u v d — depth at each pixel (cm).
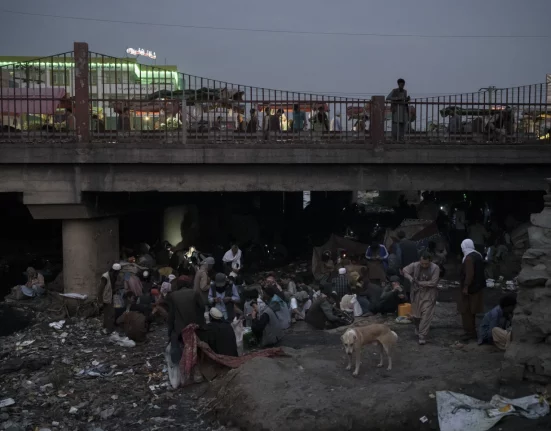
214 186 1466
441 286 1584
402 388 760
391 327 1137
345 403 718
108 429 769
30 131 1510
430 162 1491
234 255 1551
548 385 725
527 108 1582
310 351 980
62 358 1067
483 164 1528
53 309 1411
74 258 1454
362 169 1507
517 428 645
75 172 1425
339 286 1308
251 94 1449
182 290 938
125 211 1658
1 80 1416
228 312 1184
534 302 768
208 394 859
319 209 2480
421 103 1502
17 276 1808
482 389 748
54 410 833
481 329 971
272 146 1446
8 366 1012
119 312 1255
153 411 821
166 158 1420
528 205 1906
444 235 2039
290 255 2170
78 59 1402
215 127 1448
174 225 2202
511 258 1688
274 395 753
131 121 1592
